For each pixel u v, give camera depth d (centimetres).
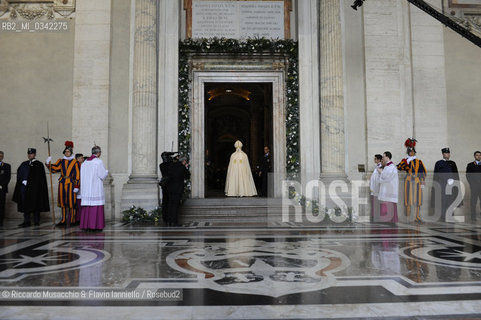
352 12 1085
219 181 2117
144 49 991
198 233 710
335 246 569
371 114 1051
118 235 687
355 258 484
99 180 745
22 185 862
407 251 530
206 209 937
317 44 1085
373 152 1038
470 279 386
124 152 1023
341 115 1008
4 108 1023
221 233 710
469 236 672
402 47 1080
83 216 734
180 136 1048
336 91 1009
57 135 1020
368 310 295
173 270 421
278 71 1138
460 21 1097
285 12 1152
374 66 1066
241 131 2759
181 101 1063
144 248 554
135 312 289
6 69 1034
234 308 299
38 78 1034
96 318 277
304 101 1077
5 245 583
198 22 1137
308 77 1081
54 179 998
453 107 1078
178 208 862
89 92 1030
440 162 981
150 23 1002
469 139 1070
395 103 1061
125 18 1058
